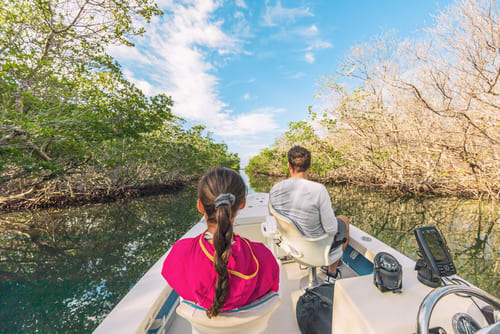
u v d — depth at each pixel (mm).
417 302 887
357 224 7793
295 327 1476
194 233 2152
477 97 5977
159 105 10648
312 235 1540
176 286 774
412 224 7562
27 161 7344
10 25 7305
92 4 8102
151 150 16453
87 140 8383
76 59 8711
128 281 4965
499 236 6066
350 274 1983
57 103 7320
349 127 11094
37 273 5320
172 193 21891
